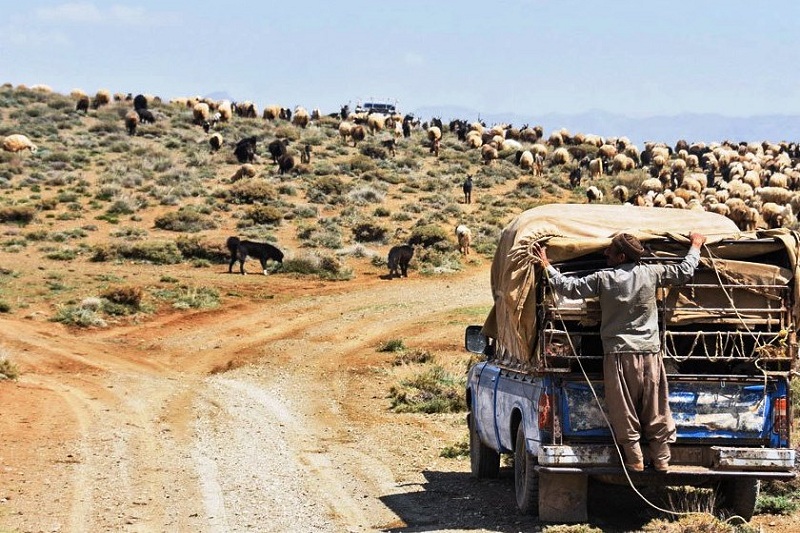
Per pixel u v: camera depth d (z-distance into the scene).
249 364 29.17
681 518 10.12
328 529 10.74
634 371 9.73
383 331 34.22
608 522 10.64
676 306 10.12
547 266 9.95
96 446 15.81
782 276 10.07
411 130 117.69
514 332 10.60
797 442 14.28
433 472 14.27
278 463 14.86
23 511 11.40
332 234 56.34
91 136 88.75
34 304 36.94
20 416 18.25
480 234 59.06
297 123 108.12
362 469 14.47
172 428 18.16
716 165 104.56
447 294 43.06
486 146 90.31
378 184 72.50
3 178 66.88
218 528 10.73
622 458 9.89
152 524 10.91
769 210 62.84
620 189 76.19
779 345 10.07
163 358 30.33
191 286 41.97
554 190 77.56
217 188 67.62
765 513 11.25
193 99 121.19
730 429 10.07
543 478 10.44
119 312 36.72
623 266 9.91
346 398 22.91
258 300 40.94
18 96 108.00
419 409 20.92
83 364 27.53
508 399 11.62
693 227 10.80
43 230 53.66
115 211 60.25
